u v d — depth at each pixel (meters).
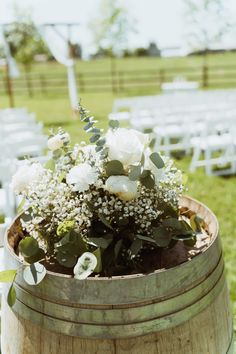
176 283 1.51
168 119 7.98
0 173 4.18
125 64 38.56
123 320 1.48
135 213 1.61
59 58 11.45
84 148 1.75
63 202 1.65
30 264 1.56
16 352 1.67
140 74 27.12
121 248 1.64
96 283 1.46
